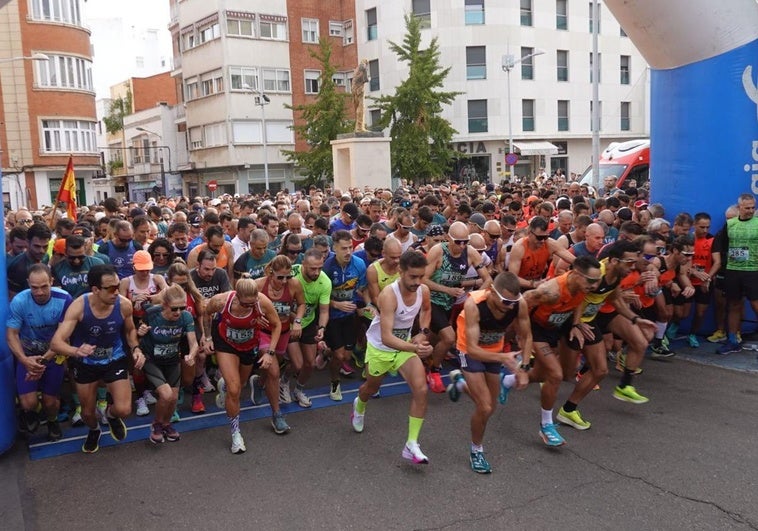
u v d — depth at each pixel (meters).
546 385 5.39
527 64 37.31
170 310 5.51
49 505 4.67
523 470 5.05
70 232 7.53
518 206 10.30
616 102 41.16
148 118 48.09
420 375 5.15
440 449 5.49
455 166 37.31
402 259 5.09
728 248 7.91
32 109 32.22
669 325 8.38
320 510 4.50
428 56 32.09
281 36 38.84
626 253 5.38
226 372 5.43
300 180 39.81
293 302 6.25
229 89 37.22
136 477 5.10
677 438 5.57
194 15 39.03
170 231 8.02
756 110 8.27
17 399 6.12
